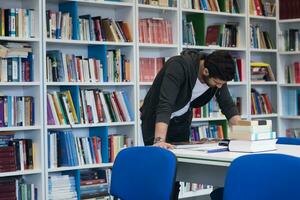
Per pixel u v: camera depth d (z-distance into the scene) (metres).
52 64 4.67
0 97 4.42
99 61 4.98
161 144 2.96
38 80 4.56
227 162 2.59
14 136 4.67
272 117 6.44
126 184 2.72
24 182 4.62
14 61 4.49
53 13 4.68
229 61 3.06
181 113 3.48
